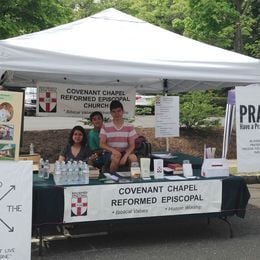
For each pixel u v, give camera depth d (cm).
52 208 591
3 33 1346
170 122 1019
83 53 611
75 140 731
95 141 817
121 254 604
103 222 613
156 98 1012
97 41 665
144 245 643
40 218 587
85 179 613
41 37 661
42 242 638
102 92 1021
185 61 643
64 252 611
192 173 689
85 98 1012
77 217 601
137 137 847
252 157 670
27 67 579
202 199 656
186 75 640
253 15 1809
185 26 1561
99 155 746
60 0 1609
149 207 631
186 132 1541
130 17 775
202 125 1570
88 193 604
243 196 678
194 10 1462
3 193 491
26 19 1426
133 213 625
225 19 1465
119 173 689
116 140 748
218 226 743
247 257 594
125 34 716
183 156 912
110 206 614
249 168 670
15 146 506
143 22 768
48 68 586
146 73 623
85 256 595
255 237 684
